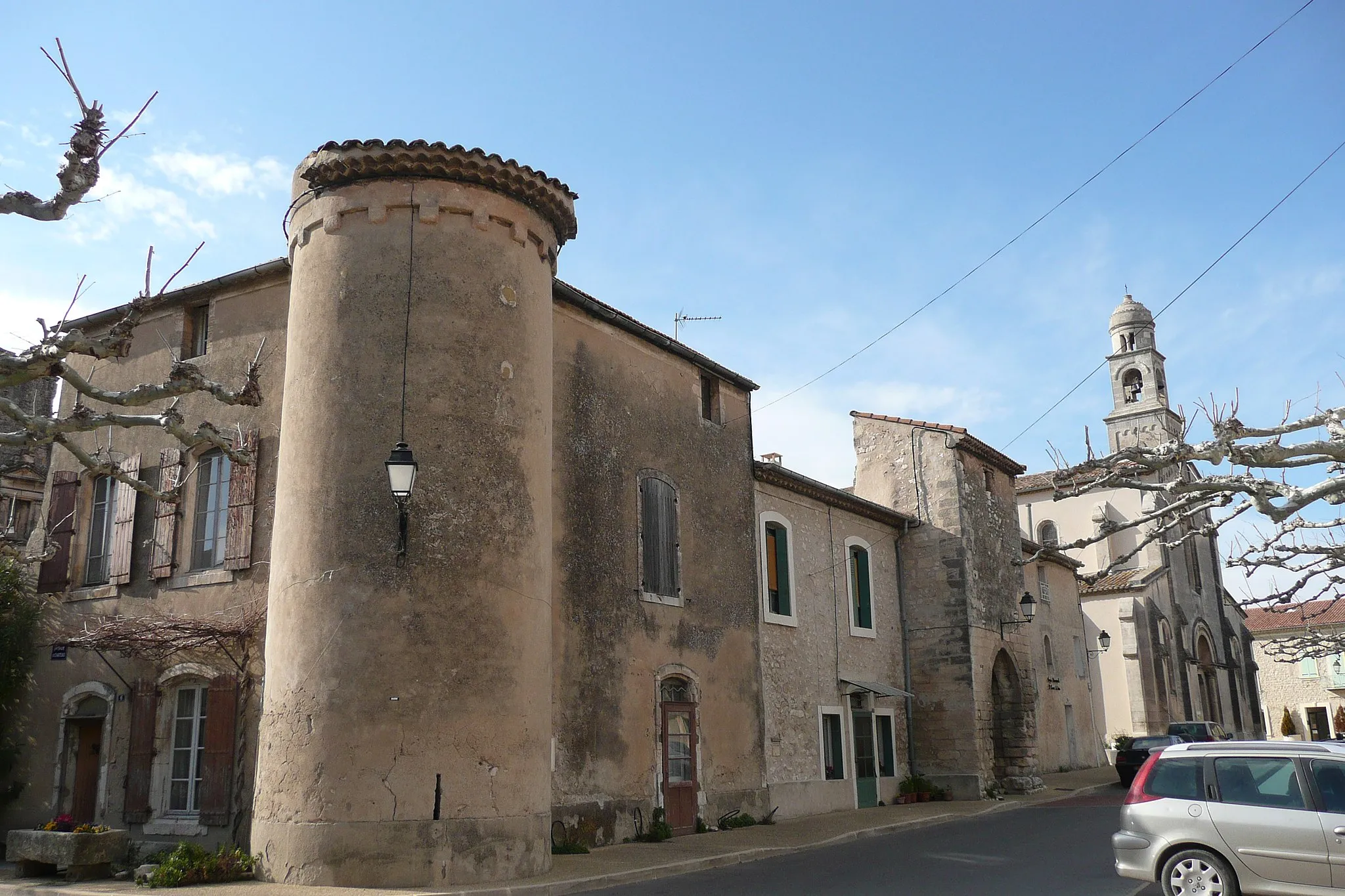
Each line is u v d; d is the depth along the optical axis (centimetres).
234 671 1322
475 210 1258
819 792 1936
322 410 1195
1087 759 3173
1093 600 3531
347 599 1122
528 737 1155
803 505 2103
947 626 2328
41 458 1923
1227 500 1020
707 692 1705
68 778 1462
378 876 1044
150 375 1573
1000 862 1233
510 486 1209
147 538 1494
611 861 1260
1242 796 874
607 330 1652
